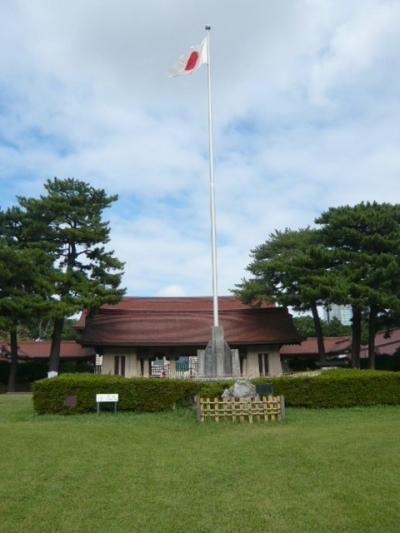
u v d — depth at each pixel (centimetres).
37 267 3325
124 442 1230
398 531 647
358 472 899
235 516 713
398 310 2988
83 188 3641
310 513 716
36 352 4094
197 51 2453
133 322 3850
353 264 3164
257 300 4212
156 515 722
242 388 1675
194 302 4556
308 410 1811
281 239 3906
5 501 778
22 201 3506
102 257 3603
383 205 3409
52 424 1487
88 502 777
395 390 1895
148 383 1827
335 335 5584
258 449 1105
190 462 1018
